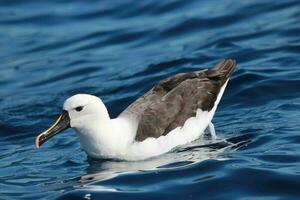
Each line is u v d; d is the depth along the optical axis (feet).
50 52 80.18
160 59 70.33
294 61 63.87
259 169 43.68
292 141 47.93
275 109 54.90
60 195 43.11
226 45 70.74
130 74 67.97
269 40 70.38
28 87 70.74
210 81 53.26
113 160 49.65
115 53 76.38
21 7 94.32
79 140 50.42
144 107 50.67
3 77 74.43
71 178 46.57
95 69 72.38
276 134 49.47
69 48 80.28
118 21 85.35
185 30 78.28
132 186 43.68
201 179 43.42
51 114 61.57
